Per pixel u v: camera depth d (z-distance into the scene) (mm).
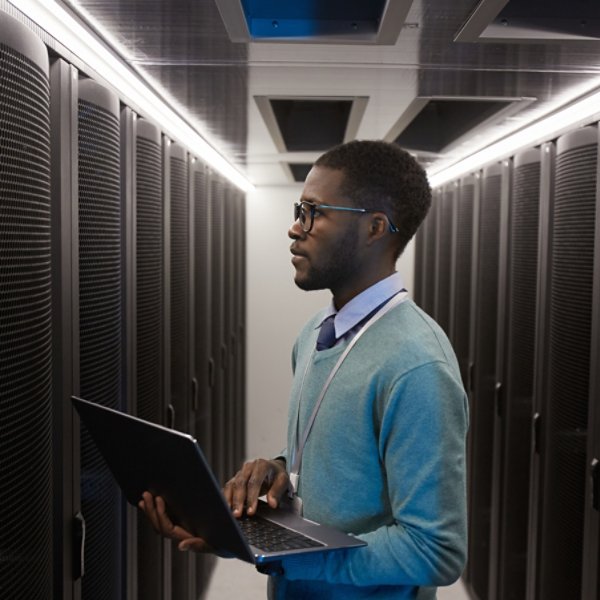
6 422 1558
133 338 2734
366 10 2230
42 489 1813
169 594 3518
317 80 2895
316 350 1719
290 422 1812
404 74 2777
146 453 1396
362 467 1560
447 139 4633
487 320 4488
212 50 2426
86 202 2184
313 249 1638
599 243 2805
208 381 4684
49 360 1871
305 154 5168
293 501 1668
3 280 1512
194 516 1400
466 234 5062
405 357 1493
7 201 1517
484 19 2021
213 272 5055
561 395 3219
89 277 2215
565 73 2705
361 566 1458
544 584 3479
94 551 2361
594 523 2869
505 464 4105
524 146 3904
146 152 2914
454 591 5047
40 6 1804
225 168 5727
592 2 2184
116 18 2070
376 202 1604
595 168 2910
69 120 2031
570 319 3105
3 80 1486
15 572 1632
